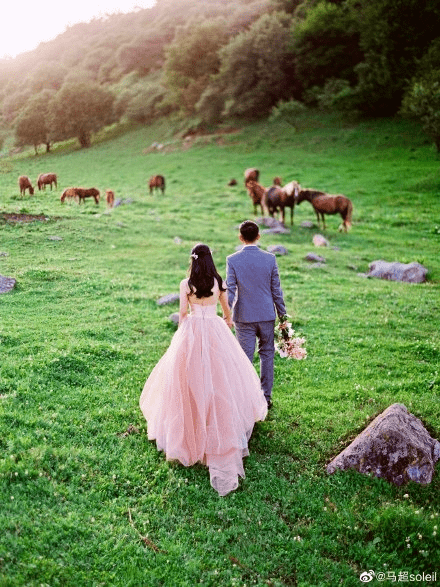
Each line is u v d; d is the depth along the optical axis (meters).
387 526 4.57
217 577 4.07
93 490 4.77
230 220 23.44
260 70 57.12
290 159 41.66
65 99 61.09
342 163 37.81
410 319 10.38
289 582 4.12
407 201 26.84
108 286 11.65
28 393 6.26
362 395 6.99
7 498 4.46
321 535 4.57
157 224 20.02
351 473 5.33
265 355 6.31
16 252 14.01
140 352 8.14
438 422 6.15
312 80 57.47
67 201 24.19
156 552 4.23
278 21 59.81
